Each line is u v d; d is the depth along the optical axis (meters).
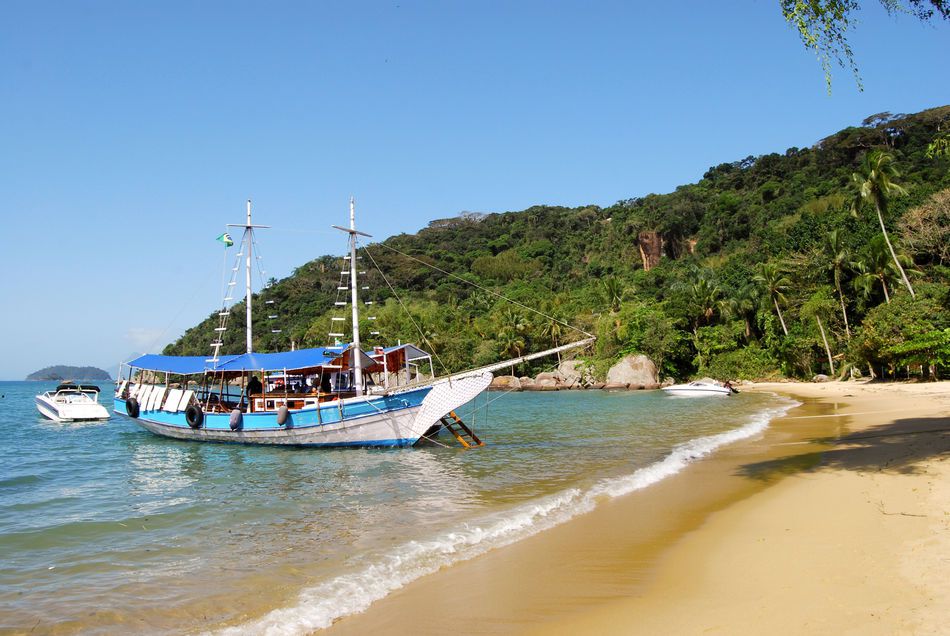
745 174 137.38
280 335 83.50
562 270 139.88
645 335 77.81
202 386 33.19
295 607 8.02
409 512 13.71
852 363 56.91
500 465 20.58
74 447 28.69
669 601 7.50
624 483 15.76
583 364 82.69
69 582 9.42
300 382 30.19
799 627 6.32
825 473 15.06
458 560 9.74
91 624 7.77
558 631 6.83
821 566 8.19
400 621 7.37
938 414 26.81
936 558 7.95
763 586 7.70
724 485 14.83
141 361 32.78
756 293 74.88
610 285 94.19
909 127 119.19
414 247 161.00
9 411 58.28
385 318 91.31
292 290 107.38
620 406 47.12
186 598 8.59
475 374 26.06
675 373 78.06
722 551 9.38
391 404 26.19
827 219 76.88
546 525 11.75
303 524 12.91
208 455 25.55
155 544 11.55
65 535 12.33
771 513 11.52
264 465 22.42
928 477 13.10
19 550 11.27
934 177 88.44
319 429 26.77
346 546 10.99
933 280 55.78
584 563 9.25
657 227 126.62
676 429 29.66
